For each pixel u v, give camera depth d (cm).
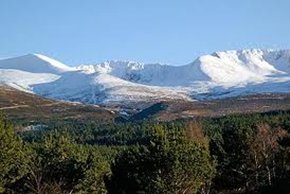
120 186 8269
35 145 8531
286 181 10244
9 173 7238
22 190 7750
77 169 8050
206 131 14500
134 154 7950
